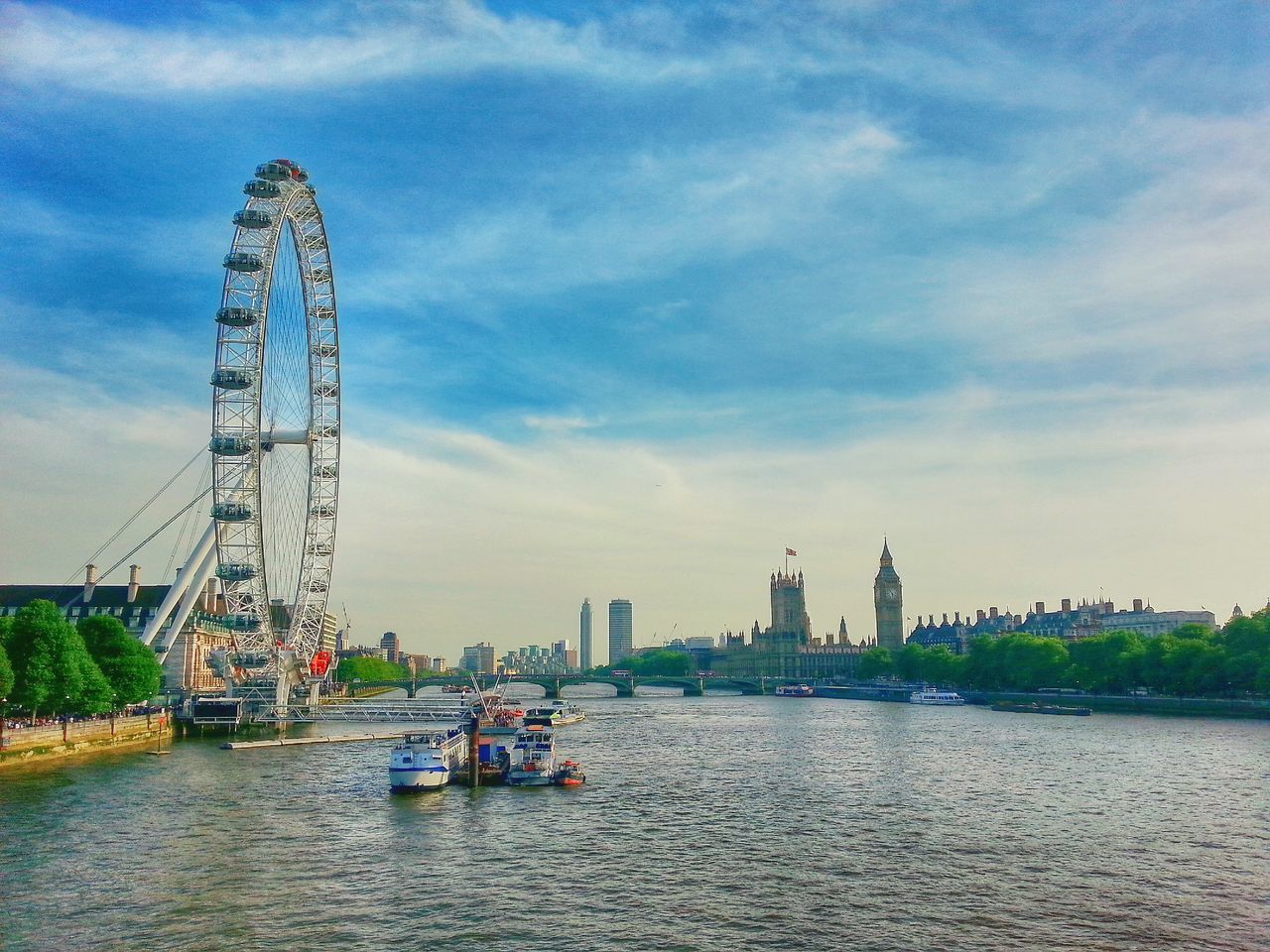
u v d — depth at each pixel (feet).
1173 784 406.00
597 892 245.65
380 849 288.92
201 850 283.79
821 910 231.09
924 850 289.94
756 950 205.46
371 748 551.18
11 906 228.63
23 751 442.09
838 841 302.04
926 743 593.42
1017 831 315.58
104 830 306.35
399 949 204.44
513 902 236.22
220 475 602.85
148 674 569.64
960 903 236.43
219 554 608.19
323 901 235.40
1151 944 208.64
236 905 231.71
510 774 414.21
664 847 294.05
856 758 517.55
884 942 210.18
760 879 257.96
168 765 461.37
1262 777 422.41
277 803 360.69
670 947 206.90
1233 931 216.33
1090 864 273.13
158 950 202.49
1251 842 298.56
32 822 316.60
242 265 598.34
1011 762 490.49
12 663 451.94
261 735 621.31
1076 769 459.32
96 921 219.20
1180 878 258.57
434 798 377.71
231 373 595.88
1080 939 211.61
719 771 466.70
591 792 395.96
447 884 252.01
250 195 606.14
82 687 479.00
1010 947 207.00
